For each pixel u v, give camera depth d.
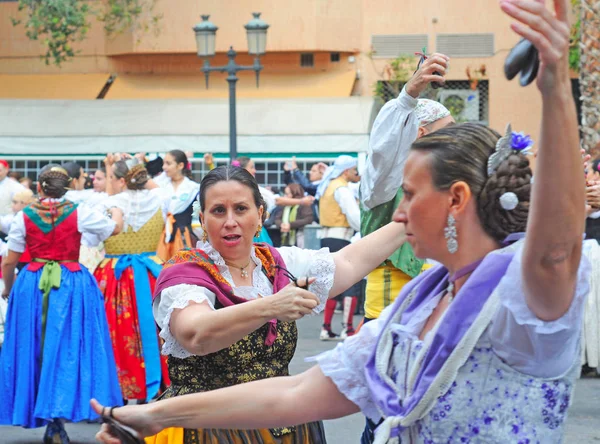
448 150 2.16
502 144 2.14
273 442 3.40
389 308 2.36
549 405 2.12
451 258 2.20
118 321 7.47
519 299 2.04
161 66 19.86
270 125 18.36
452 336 2.12
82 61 19.98
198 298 3.17
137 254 7.59
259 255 3.50
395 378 2.25
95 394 6.72
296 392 2.36
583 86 14.57
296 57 19.39
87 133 18.81
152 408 2.39
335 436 6.61
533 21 1.83
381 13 19.11
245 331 2.92
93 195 10.11
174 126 18.66
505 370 2.11
